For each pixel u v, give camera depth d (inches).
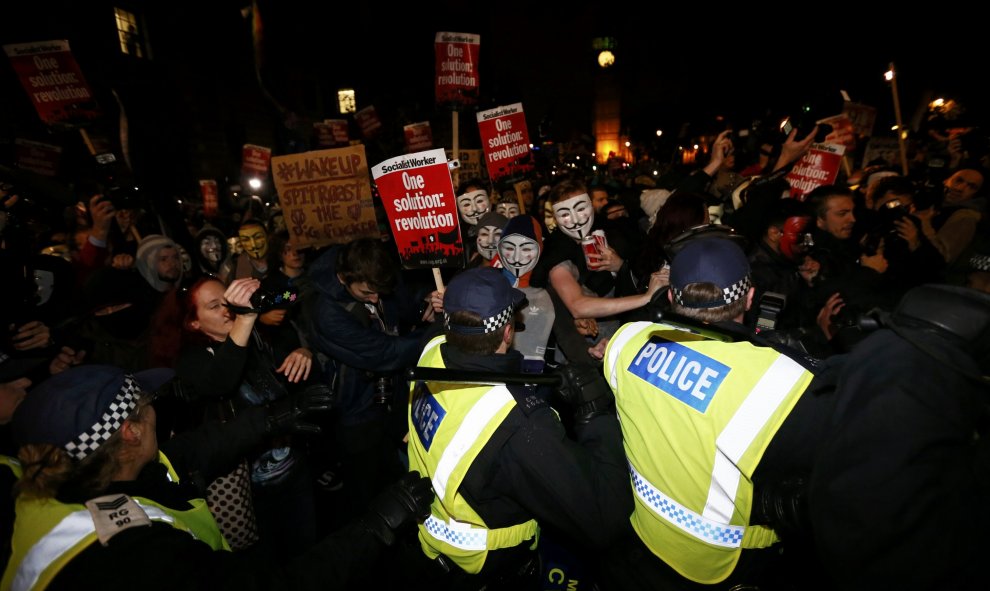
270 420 77.9
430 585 73.9
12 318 90.6
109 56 434.3
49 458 47.8
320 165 141.6
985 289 82.0
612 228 150.8
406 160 113.8
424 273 157.8
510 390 64.6
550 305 111.0
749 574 62.5
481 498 66.1
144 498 53.1
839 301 102.4
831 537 45.3
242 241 171.0
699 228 91.1
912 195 156.6
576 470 61.9
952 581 41.2
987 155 227.6
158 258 140.9
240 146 595.2
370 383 115.6
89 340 104.0
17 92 355.9
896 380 44.6
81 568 44.8
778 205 115.6
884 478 42.5
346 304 107.7
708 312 61.4
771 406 54.0
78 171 246.8
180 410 99.4
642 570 67.0
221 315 93.9
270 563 54.2
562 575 85.7
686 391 58.7
